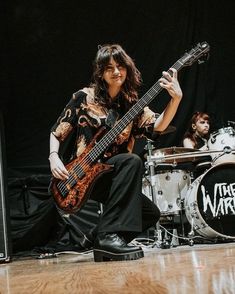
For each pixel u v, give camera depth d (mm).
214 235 2928
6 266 2482
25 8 3939
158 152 3117
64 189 2035
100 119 2061
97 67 2074
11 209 3529
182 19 3969
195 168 3445
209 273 1135
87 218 3447
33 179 3564
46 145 3787
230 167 3002
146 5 3982
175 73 2014
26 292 1062
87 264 1898
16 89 3838
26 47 3893
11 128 3789
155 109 3801
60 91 3865
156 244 2939
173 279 1072
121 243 1919
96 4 3975
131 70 2090
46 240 3479
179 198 3139
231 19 4031
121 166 1973
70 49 3916
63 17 3945
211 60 3939
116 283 1099
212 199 2943
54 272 1646
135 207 1959
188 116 3830
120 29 3951
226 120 3885
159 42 3936
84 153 2041
